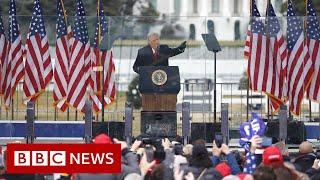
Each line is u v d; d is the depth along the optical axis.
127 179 34.53
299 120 66.06
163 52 65.75
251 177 30.81
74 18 66.56
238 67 68.06
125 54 65.56
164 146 45.66
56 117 65.94
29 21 68.00
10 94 65.81
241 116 67.38
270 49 65.81
